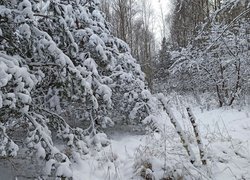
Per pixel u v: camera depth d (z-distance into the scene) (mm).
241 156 5637
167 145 6004
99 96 6336
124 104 7406
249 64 10586
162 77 22359
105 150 5895
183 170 4590
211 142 6340
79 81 5086
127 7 24422
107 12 23797
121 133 7410
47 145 4359
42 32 4664
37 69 5039
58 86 5742
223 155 5629
